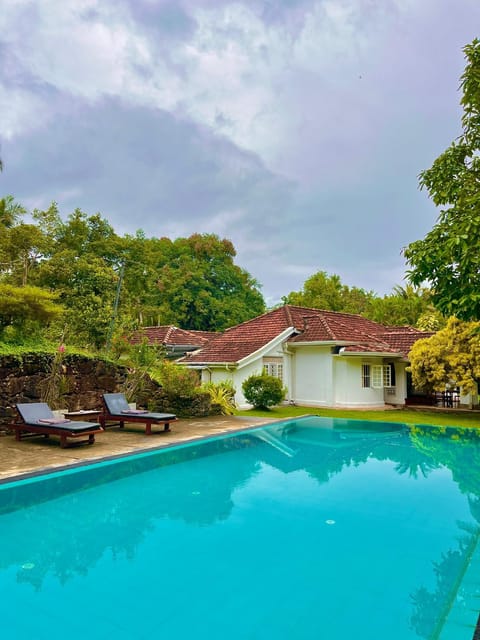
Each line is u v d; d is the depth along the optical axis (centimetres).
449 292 987
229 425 1425
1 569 494
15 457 908
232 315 4512
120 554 531
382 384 2297
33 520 639
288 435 1370
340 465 995
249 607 419
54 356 1379
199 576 476
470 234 916
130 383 1563
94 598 433
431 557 525
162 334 2983
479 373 1834
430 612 411
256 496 757
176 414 1633
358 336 2280
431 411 2133
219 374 2116
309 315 2547
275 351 2208
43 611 410
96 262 2719
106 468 909
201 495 761
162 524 627
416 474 921
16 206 2583
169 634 376
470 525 627
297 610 413
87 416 1239
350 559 518
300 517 657
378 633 381
